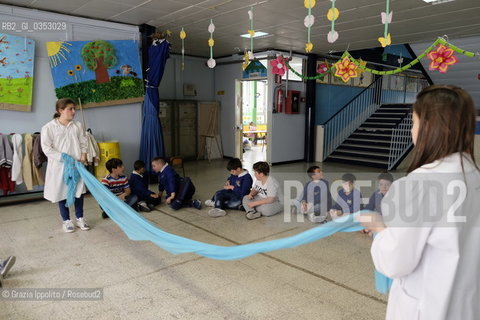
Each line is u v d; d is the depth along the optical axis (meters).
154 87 5.66
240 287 2.46
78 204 3.65
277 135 8.08
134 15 5.12
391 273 0.85
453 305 0.86
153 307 2.19
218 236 3.49
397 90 11.32
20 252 3.06
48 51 4.80
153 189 5.47
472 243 0.86
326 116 9.03
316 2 4.52
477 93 9.51
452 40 7.60
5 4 4.48
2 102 4.48
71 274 2.64
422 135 0.89
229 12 4.98
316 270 2.74
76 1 4.45
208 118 9.04
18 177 4.42
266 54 7.81
